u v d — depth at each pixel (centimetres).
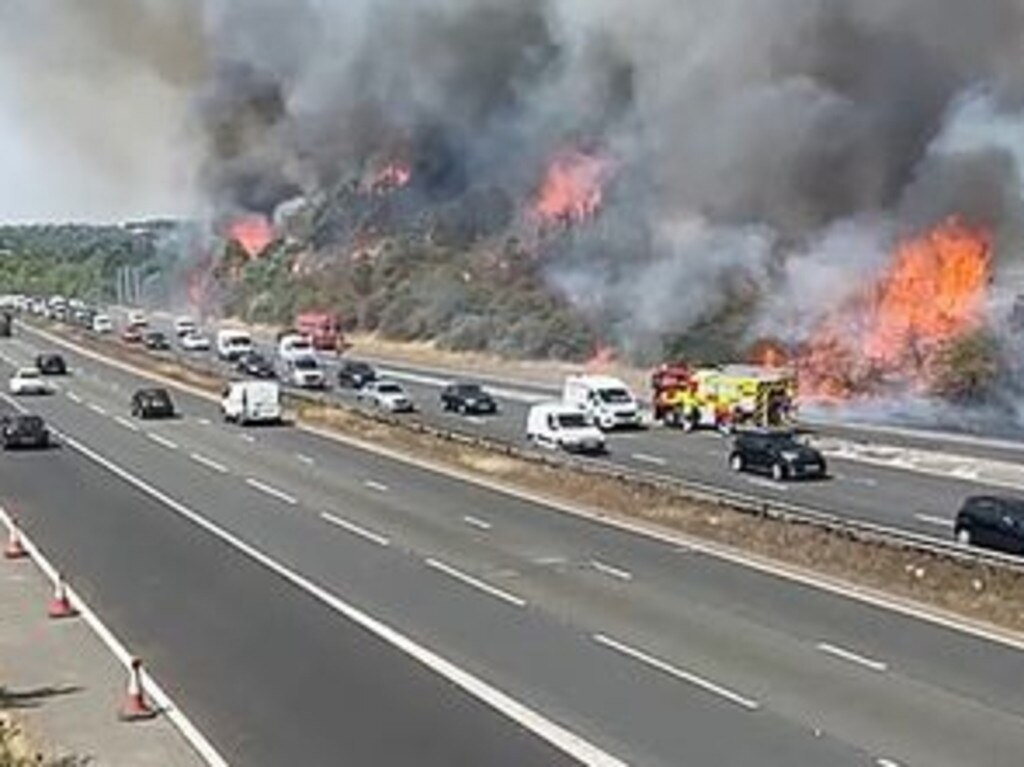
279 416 7906
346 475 5781
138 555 4091
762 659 2798
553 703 2512
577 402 7525
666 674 2697
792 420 7388
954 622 3103
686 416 7381
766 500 4744
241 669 2808
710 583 3550
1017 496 4925
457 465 5950
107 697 2628
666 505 4591
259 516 4766
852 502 4844
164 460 6359
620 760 2188
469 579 3659
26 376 9662
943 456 6116
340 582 3650
